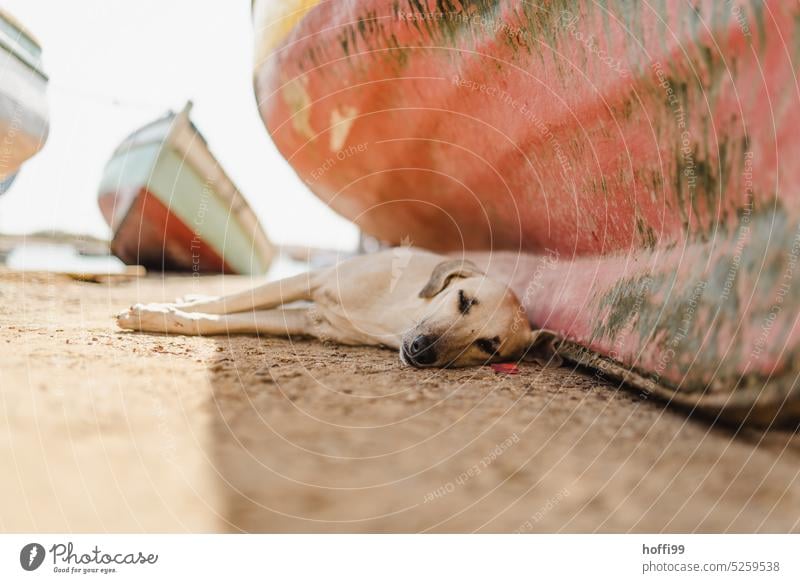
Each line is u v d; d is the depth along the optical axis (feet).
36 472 4.97
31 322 11.11
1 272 17.69
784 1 6.56
